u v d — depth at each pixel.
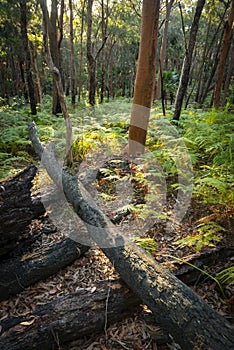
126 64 25.45
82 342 2.06
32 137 5.74
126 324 2.16
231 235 2.91
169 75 11.79
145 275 2.00
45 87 20.62
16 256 2.71
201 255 2.58
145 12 4.05
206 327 1.56
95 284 2.34
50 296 2.44
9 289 2.43
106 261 2.77
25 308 2.34
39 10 13.93
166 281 1.91
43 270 2.58
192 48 5.63
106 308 2.12
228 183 3.47
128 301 2.18
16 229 2.78
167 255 2.58
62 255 2.70
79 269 2.72
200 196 3.50
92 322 2.06
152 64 4.21
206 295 2.34
